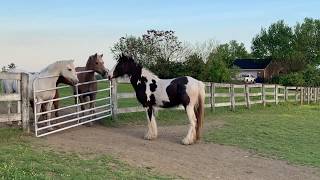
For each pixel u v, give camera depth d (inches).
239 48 4571.9
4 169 324.8
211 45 2263.8
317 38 3976.4
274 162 472.1
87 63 593.3
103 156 412.2
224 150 505.7
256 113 891.4
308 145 579.8
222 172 412.2
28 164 350.6
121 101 918.4
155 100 522.3
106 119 623.8
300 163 476.7
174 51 2082.9
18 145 417.4
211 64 1967.3
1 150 389.4
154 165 406.9
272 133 642.2
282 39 4025.6
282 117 843.4
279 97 1247.5
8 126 507.8
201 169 414.3
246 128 662.5
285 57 3592.5
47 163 363.3
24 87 474.6
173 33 2087.8
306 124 770.2
